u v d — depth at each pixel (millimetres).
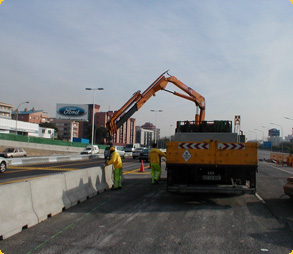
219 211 7762
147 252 4734
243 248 4945
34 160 26781
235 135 10047
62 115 78688
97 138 109500
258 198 9750
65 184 8188
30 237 5453
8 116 113250
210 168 9172
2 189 5512
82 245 5043
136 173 18219
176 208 8086
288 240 5379
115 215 7219
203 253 4703
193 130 10797
